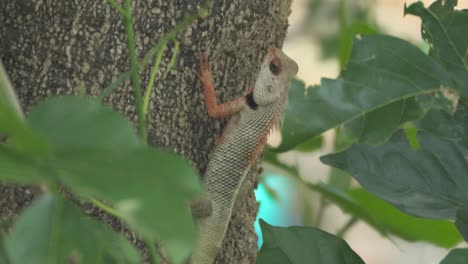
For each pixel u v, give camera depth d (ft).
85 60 4.73
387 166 4.61
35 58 4.74
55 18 4.73
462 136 4.62
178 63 4.77
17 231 3.43
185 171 3.09
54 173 3.09
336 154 4.62
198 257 4.89
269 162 5.13
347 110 4.61
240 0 4.81
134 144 3.17
